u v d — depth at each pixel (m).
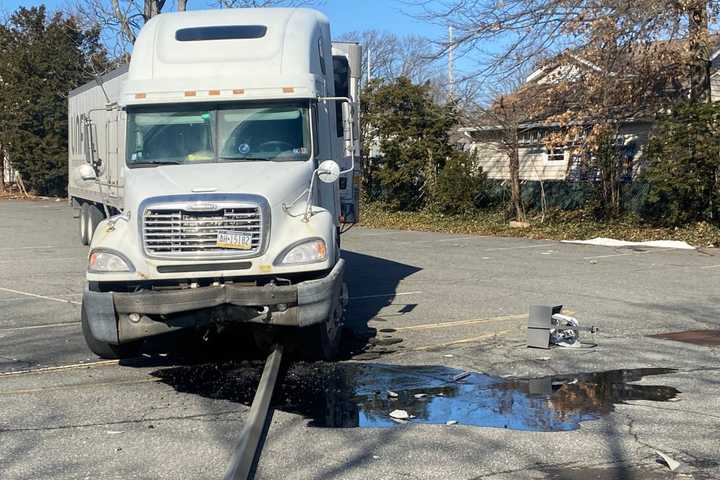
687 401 6.93
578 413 6.62
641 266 16.28
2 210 34.69
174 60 9.34
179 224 7.70
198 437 6.18
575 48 21.42
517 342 9.32
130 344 8.59
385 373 8.00
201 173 8.48
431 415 6.62
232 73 9.18
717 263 16.73
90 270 7.86
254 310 7.79
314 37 9.87
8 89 42.81
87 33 43.78
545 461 5.52
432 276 14.98
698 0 20.11
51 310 11.84
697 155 20.94
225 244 7.70
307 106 9.12
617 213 24.66
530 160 31.59
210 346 9.33
